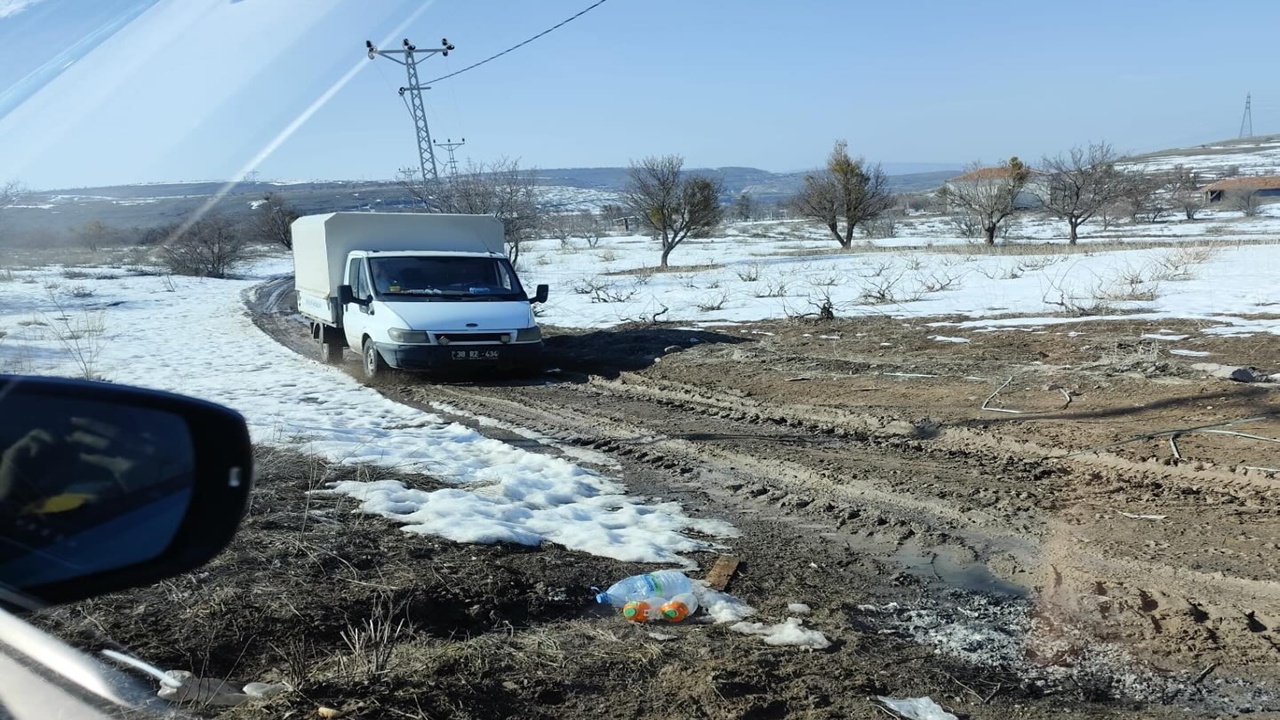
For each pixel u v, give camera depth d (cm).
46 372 1274
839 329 1483
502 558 516
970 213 4622
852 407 950
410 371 1251
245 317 2266
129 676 340
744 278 2609
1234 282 1777
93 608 395
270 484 643
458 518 577
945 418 877
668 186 3484
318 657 379
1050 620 452
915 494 664
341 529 542
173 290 3139
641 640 421
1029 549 550
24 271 3522
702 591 480
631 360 1354
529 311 1313
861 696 367
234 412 282
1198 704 368
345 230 1445
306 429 873
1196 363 996
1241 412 796
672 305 2027
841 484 698
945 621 455
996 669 402
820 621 450
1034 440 782
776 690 369
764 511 648
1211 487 636
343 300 1336
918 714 354
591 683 372
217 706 330
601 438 880
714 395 1069
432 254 1379
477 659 380
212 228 4025
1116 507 612
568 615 454
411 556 504
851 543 577
